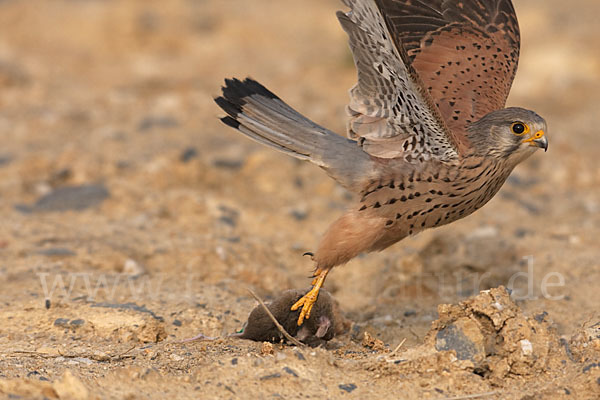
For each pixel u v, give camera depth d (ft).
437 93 33.06
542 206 53.16
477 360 26.94
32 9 108.58
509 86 34.27
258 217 48.55
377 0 25.75
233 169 56.13
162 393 25.38
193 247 41.91
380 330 34.32
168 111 70.79
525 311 35.94
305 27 110.11
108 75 86.17
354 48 27.35
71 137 62.59
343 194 53.31
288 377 26.00
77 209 47.96
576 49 95.96
